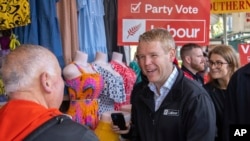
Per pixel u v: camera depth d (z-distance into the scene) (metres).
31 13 2.85
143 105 1.89
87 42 3.32
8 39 2.82
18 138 1.11
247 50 4.21
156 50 1.74
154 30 1.81
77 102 2.94
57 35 2.92
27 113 1.17
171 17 3.30
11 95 1.25
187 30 3.34
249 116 1.95
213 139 1.74
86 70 3.01
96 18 3.40
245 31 6.69
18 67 1.23
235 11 4.53
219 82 2.75
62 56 2.96
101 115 2.82
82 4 3.24
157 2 3.26
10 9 2.56
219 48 2.79
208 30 3.38
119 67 3.42
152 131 1.82
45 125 1.15
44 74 1.26
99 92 3.07
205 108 1.72
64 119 1.20
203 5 3.35
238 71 2.02
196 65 3.61
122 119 2.30
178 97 1.76
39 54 1.27
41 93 1.26
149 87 1.87
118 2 3.23
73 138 1.15
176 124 1.75
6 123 1.15
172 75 1.81
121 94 3.24
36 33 2.87
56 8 3.01
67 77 2.93
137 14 3.25
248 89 1.95
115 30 3.70
